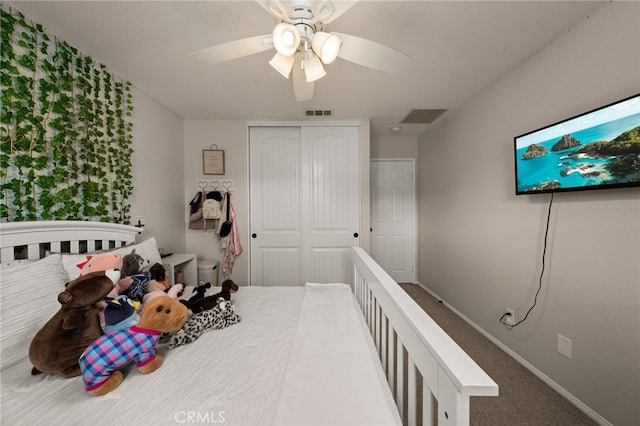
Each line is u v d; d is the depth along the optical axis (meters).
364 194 2.89
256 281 2.94
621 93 1.19
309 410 0.72
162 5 1.23
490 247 2.12
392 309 0.93
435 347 0.59
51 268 1.10
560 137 1.42
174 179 2.62
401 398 0.84
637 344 1.15
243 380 0.88
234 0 1.20
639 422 1.14
